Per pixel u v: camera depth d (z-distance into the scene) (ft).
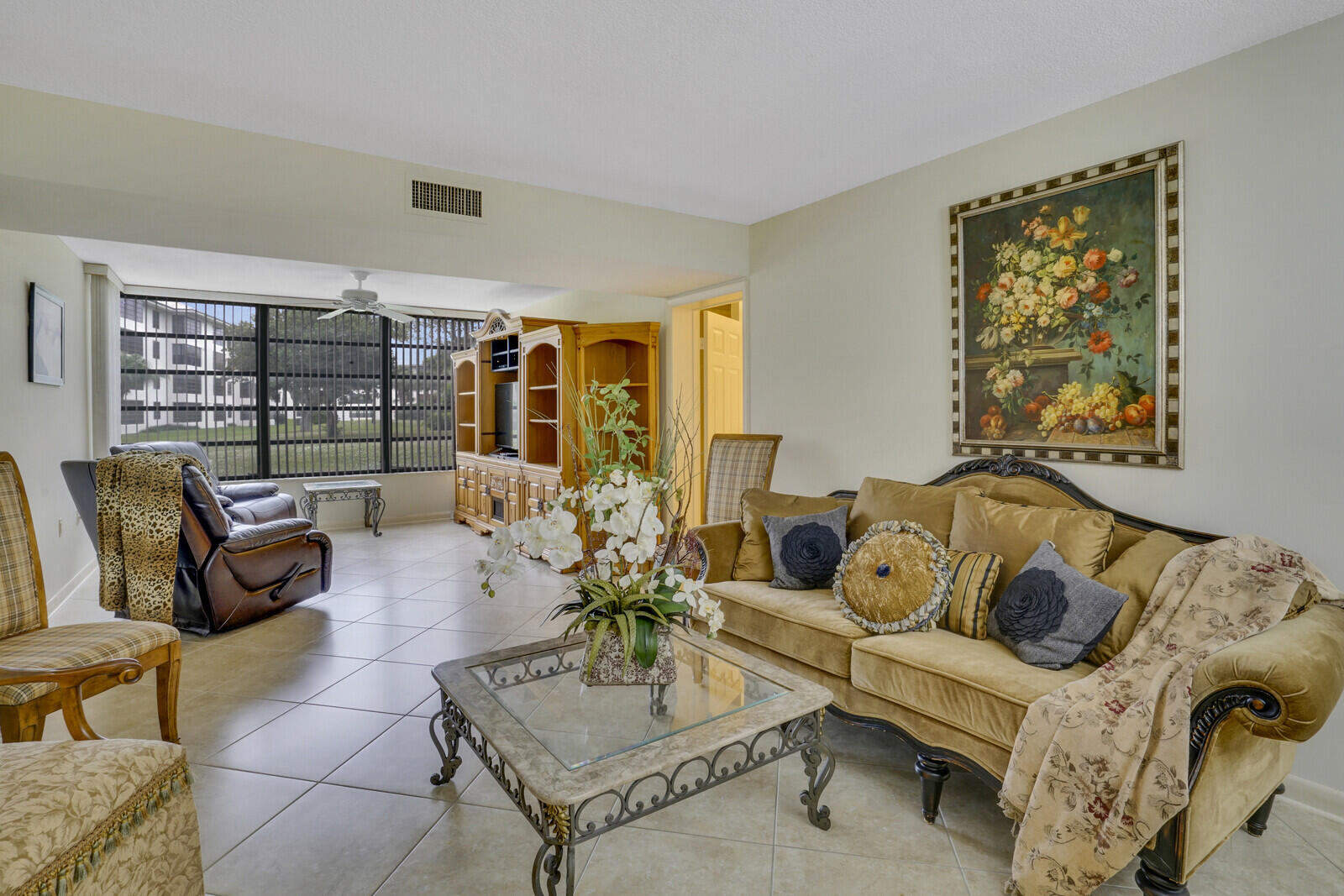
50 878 3.95
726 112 9.22
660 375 17.78
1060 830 5.50
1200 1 6.75
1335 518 7.06
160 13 6.82
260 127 9.53
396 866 6.08
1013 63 7.97
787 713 6.07
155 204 9.42
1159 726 5.29
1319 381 7.13
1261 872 6.15
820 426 12.89
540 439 19.98
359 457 24.27
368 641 12.05
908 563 8.21
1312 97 7.13
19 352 12.67
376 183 10.55
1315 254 7.14
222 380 21.93
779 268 13.73
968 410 10.41
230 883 5.81
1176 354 8.14
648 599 6.40
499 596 15.14
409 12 6.88
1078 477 9.14
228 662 11.00
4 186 8.68
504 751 5.30
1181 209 8.09
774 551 10.20
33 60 7.71
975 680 6.59
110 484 11.28
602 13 6.95
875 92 8.68
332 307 23.58
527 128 9.69
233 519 16.72
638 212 13.04
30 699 6.44
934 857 6.31
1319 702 4.70
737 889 5.85
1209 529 7.95
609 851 6.36
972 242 10.28
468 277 14.53
